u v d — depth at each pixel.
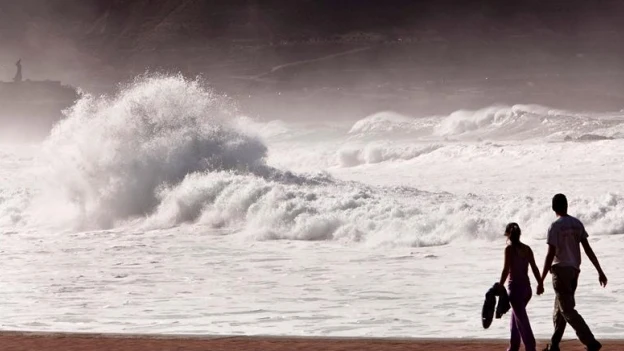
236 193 88.31
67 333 39.88
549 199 86.00
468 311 46.62
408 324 43.62
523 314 34.50
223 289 54.81
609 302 47.59
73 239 82.56
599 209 77.25
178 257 69.44
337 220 79.50
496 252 67.25
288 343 37.09
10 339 38.41
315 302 50.00
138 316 46.72
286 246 74.56
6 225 94.44
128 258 69.31
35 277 60.31
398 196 92.31
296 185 95.19
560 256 35.25
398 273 59.53
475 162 137.62
